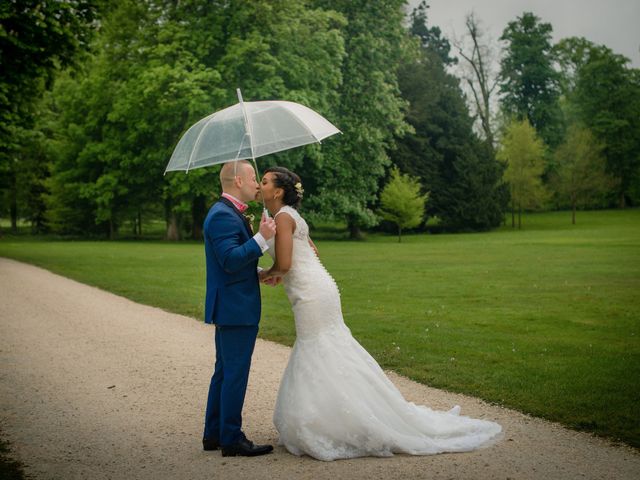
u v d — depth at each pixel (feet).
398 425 13.87
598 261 59.16
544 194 160.25
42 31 53.47
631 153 196.24
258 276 14.49
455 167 143.13
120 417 16.66
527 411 16.38
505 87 206.69
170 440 14.85
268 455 13.78
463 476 12.14
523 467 12.51
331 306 14.37
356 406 13.55
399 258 67.21
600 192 170.50
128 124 107.55
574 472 12.18
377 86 112.78
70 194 126.93
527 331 27.58
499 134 189.16
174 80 94.43
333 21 110.83
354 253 75.72
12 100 61.00
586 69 198.18
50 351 24.86
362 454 13.53
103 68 111.34
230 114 14.47
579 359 22.16
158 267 58.95
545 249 76.13
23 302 38.06
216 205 13.93
